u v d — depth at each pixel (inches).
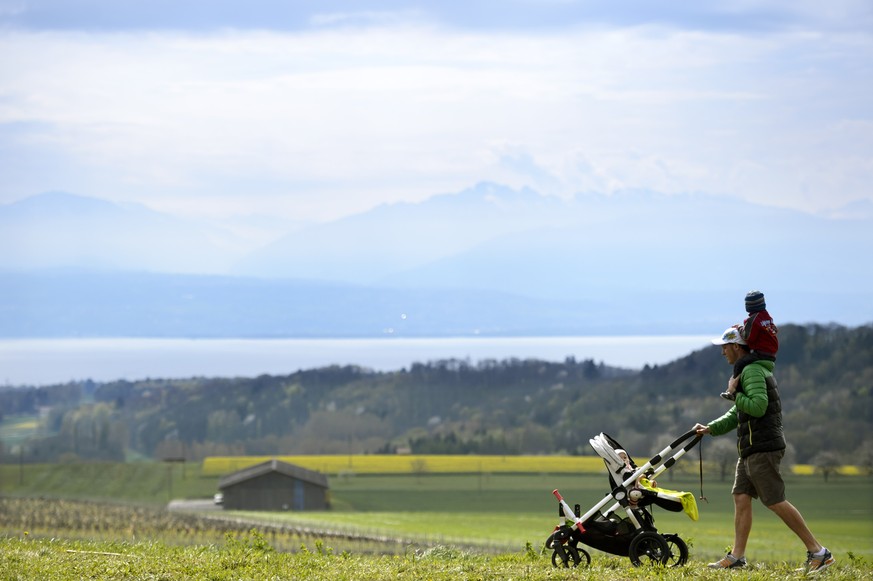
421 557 1115.3
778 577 885.8
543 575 895.7
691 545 1080.2
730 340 956.6
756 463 944.3
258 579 902.4
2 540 1202.0
